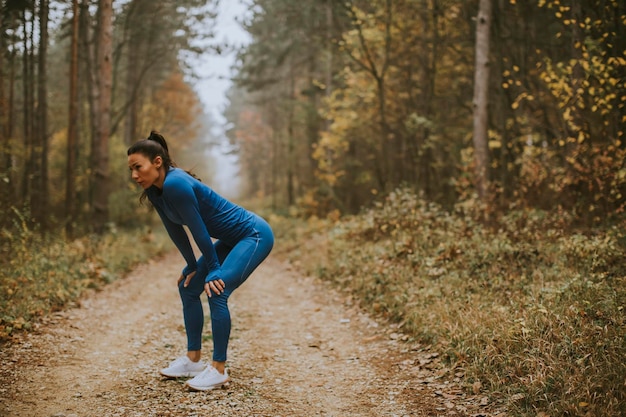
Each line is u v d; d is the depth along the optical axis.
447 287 5.33
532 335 3.64
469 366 3.61
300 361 4.25
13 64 12.09
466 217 7.71
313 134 20.97
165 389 3.45
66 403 3.15
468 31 12.84
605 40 7.95
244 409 3.17
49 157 18.03
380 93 13.37
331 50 14.87
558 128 10.31
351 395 3.48
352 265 7.58
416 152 14.37
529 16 10.95
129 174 17.05
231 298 6.96
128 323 5.38
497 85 11.86
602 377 2.97
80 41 15.93
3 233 6.68
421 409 3.20
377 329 5.16
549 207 8.45
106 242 10.05
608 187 7.25
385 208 9.07
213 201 3.45
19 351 4.08
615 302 3.88
